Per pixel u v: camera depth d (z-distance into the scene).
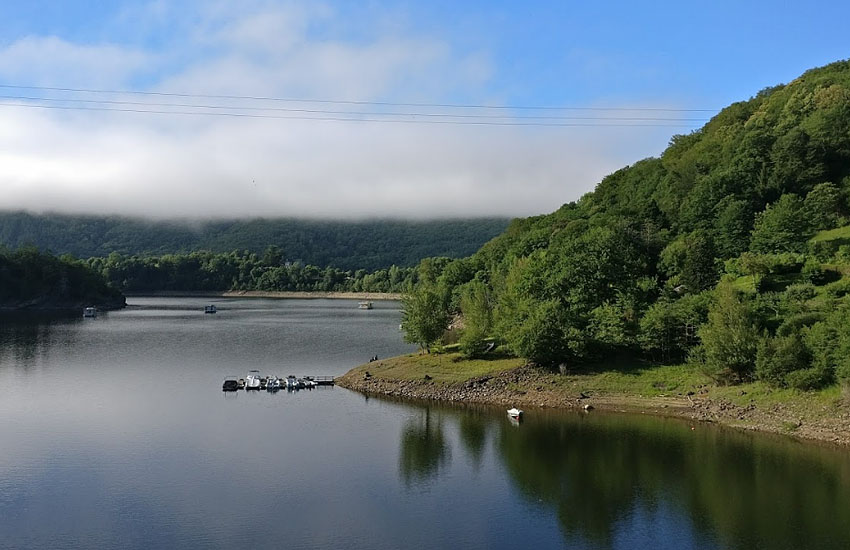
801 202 149.38
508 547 60.62
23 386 128.50
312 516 66.94
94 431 96.31
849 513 66.38
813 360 95.56
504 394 115.00
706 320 114.94
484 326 140.62
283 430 97.81
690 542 61.34
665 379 111.38
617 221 167.00
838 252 133.25
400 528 64.38
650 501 70.62
